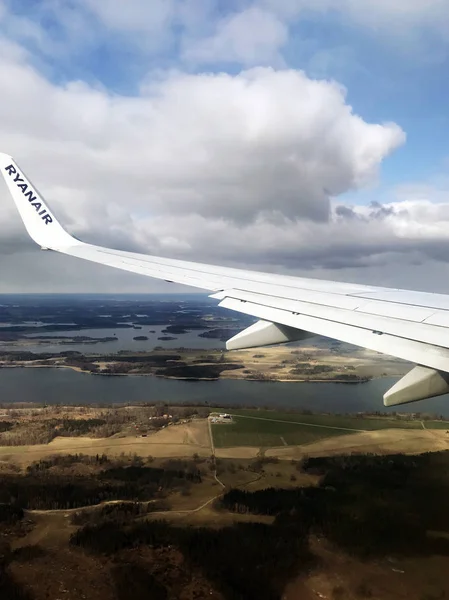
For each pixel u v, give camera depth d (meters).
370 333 5.93
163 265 11.41
